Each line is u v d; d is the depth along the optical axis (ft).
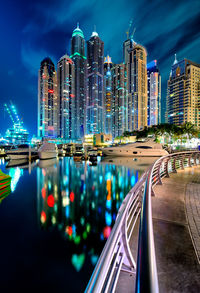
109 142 444.14
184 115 480.64
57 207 60.18
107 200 67.21
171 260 8.30
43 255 33.32
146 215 5.03
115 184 92.12
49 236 40.78
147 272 2.66
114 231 5.57
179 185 22.93
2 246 36.55
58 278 27.32
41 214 54.19
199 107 477.77
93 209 57.98
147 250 3.32
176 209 14.79
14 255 33.22
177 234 10.72
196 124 475.31
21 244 37.17
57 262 31.14
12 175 120.37
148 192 7.47
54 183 96.22
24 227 45.52
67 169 143.64
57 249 35.17
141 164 157.58
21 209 58.54
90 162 194.59
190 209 14.75
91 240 38.60
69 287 25.62
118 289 6.63
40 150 225.56
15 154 200.54
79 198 69.77
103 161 189.26
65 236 40.50
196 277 7.18
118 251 6.69
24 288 25.68
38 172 131.64
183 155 37.47
